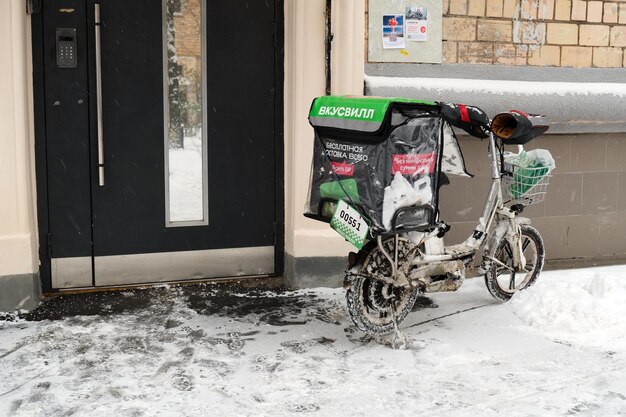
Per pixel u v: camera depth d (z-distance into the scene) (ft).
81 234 18.13
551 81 21.49
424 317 16.90
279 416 11.94
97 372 13.57
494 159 16.88
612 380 13.50
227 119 18.95
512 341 15.43
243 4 18.76
